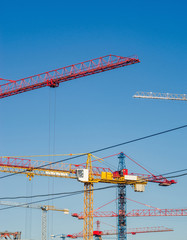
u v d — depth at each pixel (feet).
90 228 585.63
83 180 586.04
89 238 578.66
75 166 595.06
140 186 643.86
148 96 639.76
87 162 609.42
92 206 598.34
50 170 573.74
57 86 536.01
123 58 493.77
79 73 515.09
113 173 632.38
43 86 541.75
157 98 636.48
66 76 522.06
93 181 601.62
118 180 624.18
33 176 566.77
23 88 546.67
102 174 613.52
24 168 562.66
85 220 588.09
